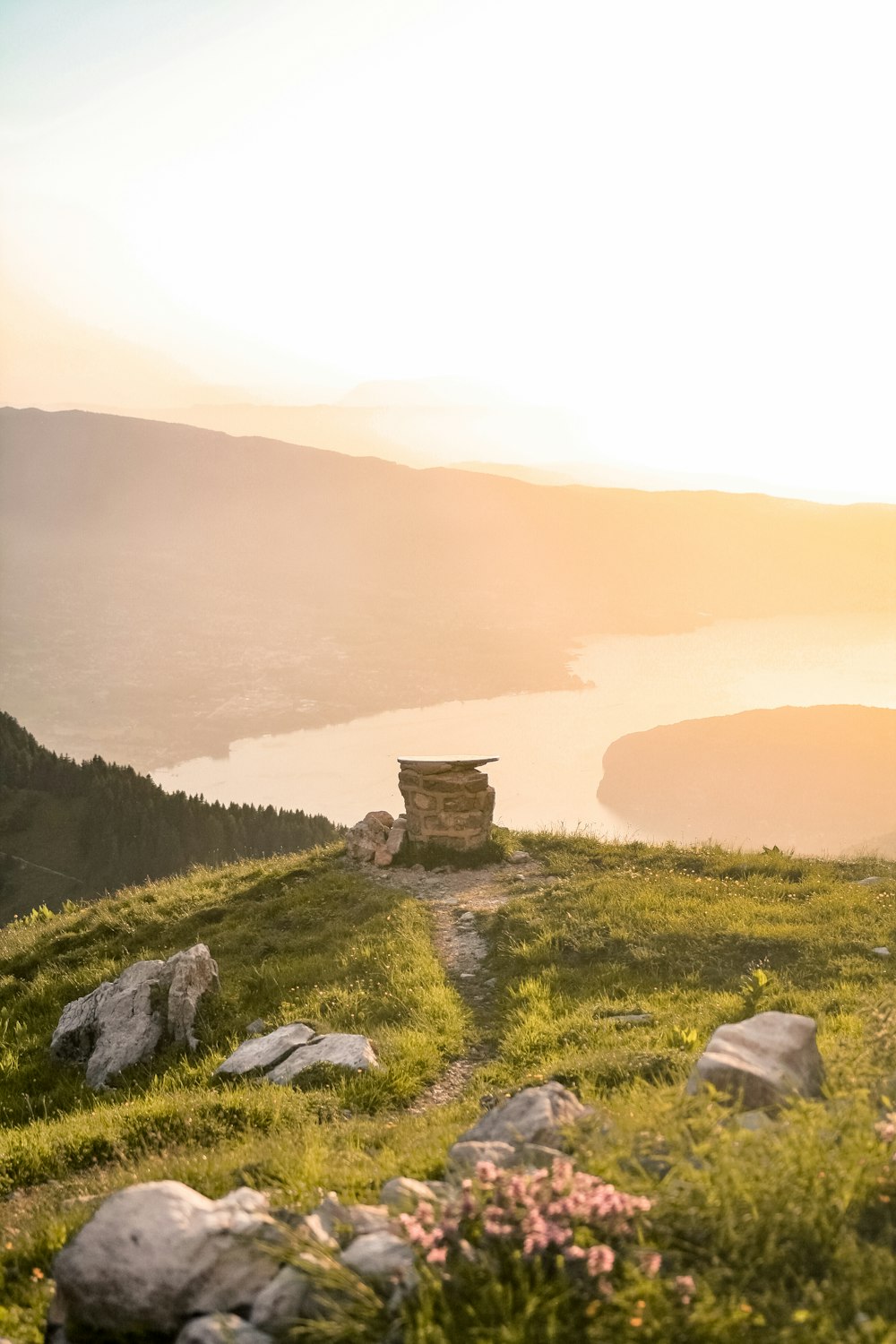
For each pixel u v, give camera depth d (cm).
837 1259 543
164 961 2169
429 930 2342
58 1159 1257
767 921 2116
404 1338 514
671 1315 495
